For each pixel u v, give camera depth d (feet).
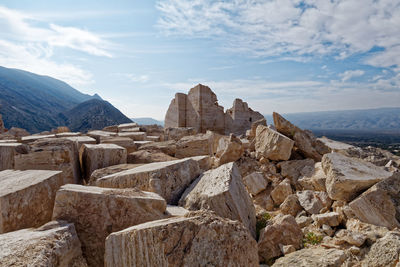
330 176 15.43
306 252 10.97
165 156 22.89
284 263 10.23
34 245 7.25
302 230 13.44
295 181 20.61
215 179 13.30
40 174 12.44
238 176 14.30
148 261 7.01
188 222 7.32
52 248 7.54
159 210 10.21
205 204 11.64
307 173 20.44
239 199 12.35
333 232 13.15
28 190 10.37
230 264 6.88
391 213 12.41
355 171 15.11
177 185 14.52
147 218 9.77
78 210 9.73
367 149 32.60
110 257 7.52
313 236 12.59
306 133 26.55
